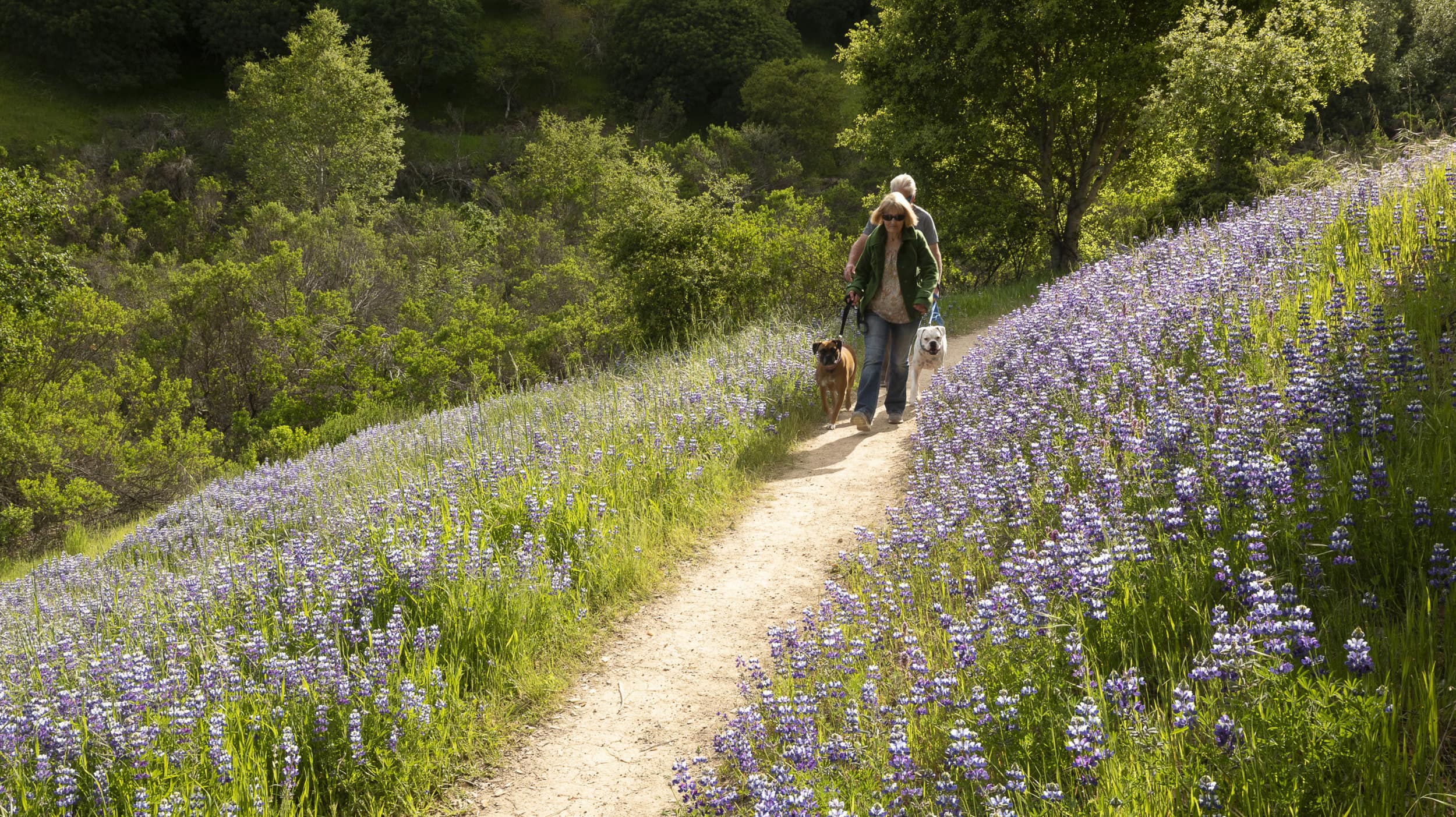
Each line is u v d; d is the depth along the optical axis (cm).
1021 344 809
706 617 541
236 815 360
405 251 3828
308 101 5106
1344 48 1844
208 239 4650
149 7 7350
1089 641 364
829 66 8844
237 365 2633
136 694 448
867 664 422
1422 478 371
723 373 1045
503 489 697
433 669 468
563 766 419
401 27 7850
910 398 971
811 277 1808
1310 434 405
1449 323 527
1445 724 277
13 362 1981
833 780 334
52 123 6719
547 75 8412
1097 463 494
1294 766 261
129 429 2092
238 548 862
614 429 841
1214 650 299
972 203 2342
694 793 352
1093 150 2303
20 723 426
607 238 1805
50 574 1090
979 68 2183
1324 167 1250
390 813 398
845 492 719
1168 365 608
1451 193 766
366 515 728
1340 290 582
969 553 502
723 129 6975
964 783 322
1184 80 1814
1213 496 414
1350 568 356
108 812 374
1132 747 299
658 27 8206
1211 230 1061
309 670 464
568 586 559
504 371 2075
